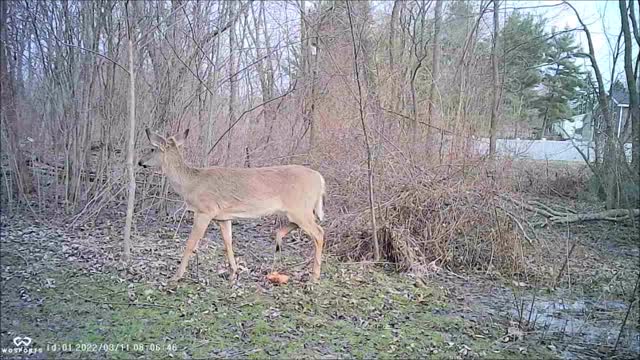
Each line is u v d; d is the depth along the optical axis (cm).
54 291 306
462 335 280
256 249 427
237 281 340
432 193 415
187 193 338
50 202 540
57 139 525
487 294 354
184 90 522
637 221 557
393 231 398
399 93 579
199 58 516
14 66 548
